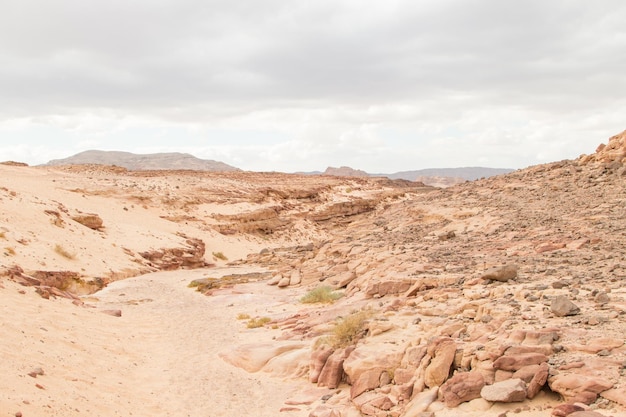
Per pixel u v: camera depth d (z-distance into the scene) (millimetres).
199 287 33312
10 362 13062
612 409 8914
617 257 20031
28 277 23797
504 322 13070
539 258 21562
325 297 24609
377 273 24250
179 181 79000
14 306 18750
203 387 15086
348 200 93500
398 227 38594
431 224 36219
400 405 11484
